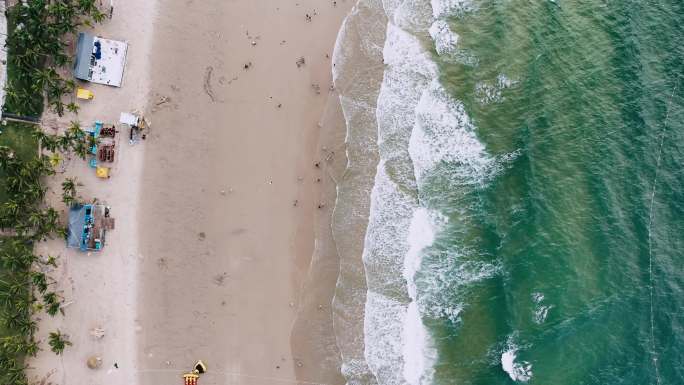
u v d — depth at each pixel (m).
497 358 32.91
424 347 33.38
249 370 34.44
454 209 35.16
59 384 33.72
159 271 34.84
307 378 34.19
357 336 33.94
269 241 35.34
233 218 35.41
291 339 34.59
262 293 34.97
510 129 36.25
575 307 33.34
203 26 36.22
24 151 33.38
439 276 34.25
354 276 34.59
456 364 33.06
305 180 35.88
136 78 35.12
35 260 33.19
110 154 34.31
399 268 34.47
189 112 35.66
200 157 35.62
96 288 34.31
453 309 33.78
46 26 32.81
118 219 34.66
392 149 36.03
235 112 36.06
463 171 35.72
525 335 33.00
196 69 35.91
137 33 35.38
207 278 35.00
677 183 35.75
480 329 33.41
